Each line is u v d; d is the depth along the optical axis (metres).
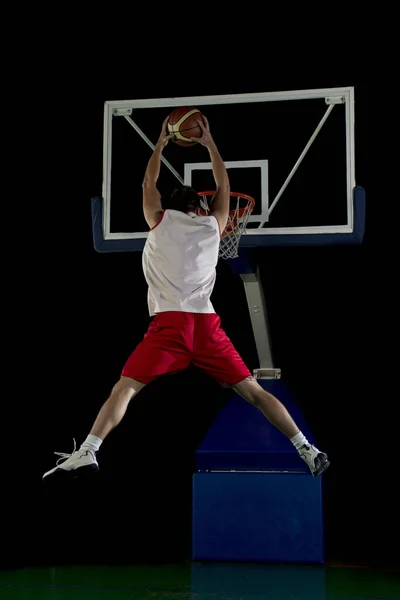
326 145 4.70
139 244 4.02
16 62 5.36
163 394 5.45
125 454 5.39
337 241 3.88
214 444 4.33
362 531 5.07
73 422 5.32
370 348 5.21
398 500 5.07
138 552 4.60
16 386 5.33
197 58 5.18
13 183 5.38
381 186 5.09
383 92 5.05
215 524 4.25
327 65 5.07
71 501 5.29
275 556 4.17
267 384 4.67
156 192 3.40
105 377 5.36
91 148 5.32
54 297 5.40
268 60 5.11
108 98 5.28
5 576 3.99
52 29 5.36
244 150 4.76
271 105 4.79
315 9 5.11
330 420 5.22
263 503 4.21
